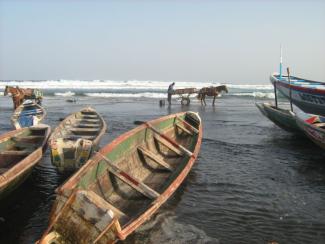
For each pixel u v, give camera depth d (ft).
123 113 90.48
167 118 40.55
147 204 22.67
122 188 25.30
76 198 16.01
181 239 22.18
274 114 57.16
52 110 95.91
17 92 93.86
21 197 28.53
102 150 23.43
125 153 28.30
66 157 29.55
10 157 30.22
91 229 15.89
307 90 62.28
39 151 29.48
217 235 22.93
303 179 35.17
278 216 26.16
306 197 30.14
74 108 102.68
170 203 27.99
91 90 234.99
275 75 83.20
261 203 28.55
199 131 40.45
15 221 24.36
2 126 63.31
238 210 27.04
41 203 27.45
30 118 50.72
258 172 37.45
